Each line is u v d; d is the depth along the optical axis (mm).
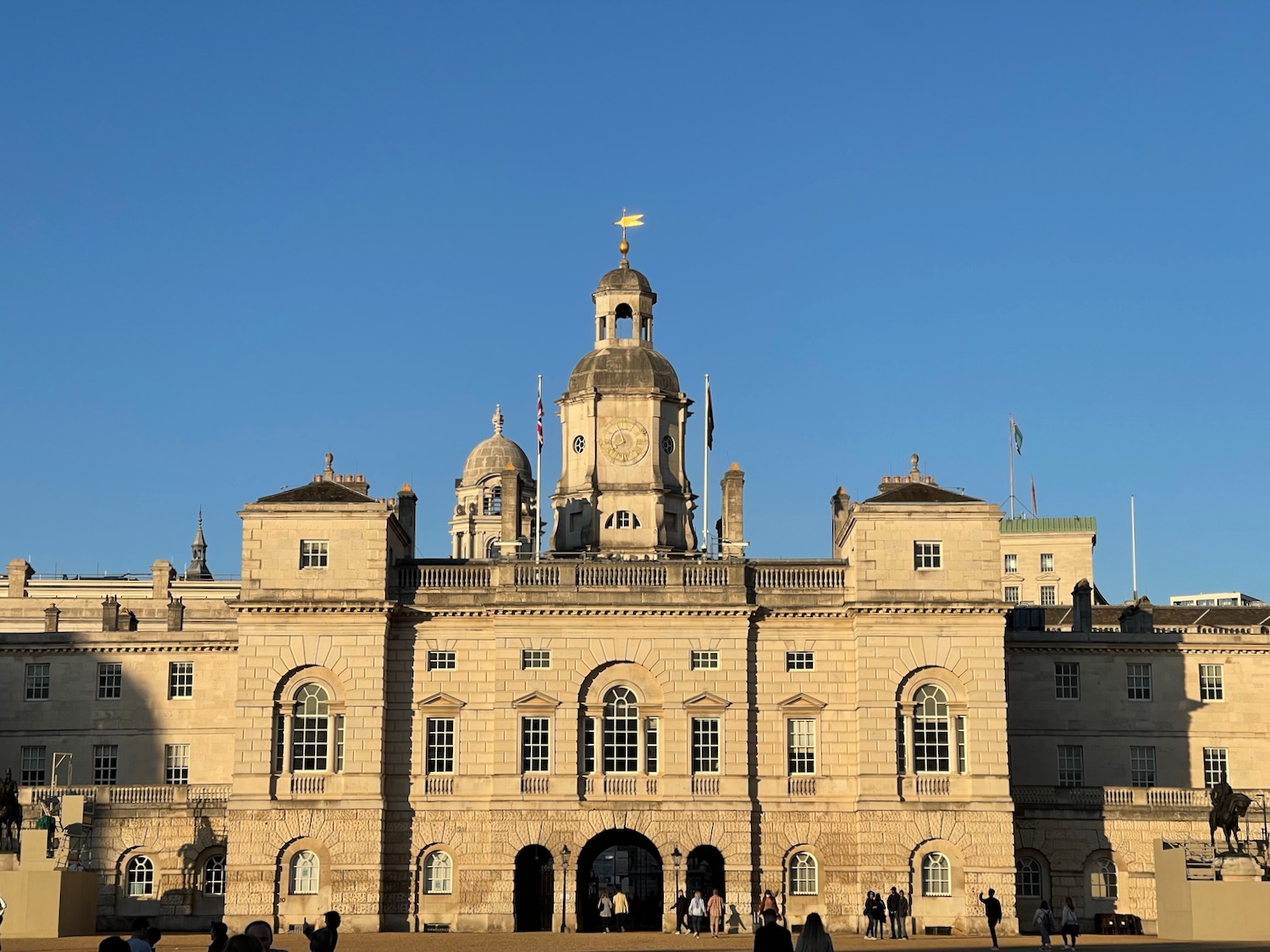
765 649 101938
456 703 100188
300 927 96438
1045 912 80438
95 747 111188
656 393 117438
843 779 100438
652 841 98938
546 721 100062
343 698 98875
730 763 99688
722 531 113500
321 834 97312
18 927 90250
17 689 111875
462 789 99562
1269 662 113938
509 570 101938
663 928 97688
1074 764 112500
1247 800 91062
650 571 102250
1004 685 100125
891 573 100750
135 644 112000
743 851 98688
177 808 103062
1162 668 113812
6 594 166750
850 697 101312
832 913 98750
